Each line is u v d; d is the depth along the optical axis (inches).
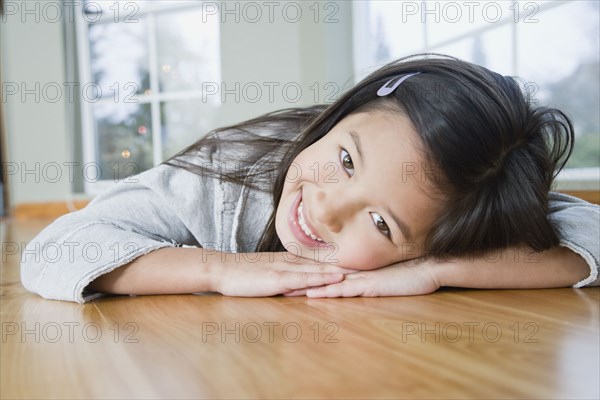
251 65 115.3
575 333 22.1
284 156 35.0
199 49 132.0
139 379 17.1
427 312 26.4
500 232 31.9
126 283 30.4
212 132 40.6
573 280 32.8
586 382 16.3
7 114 147.7
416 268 31.7
